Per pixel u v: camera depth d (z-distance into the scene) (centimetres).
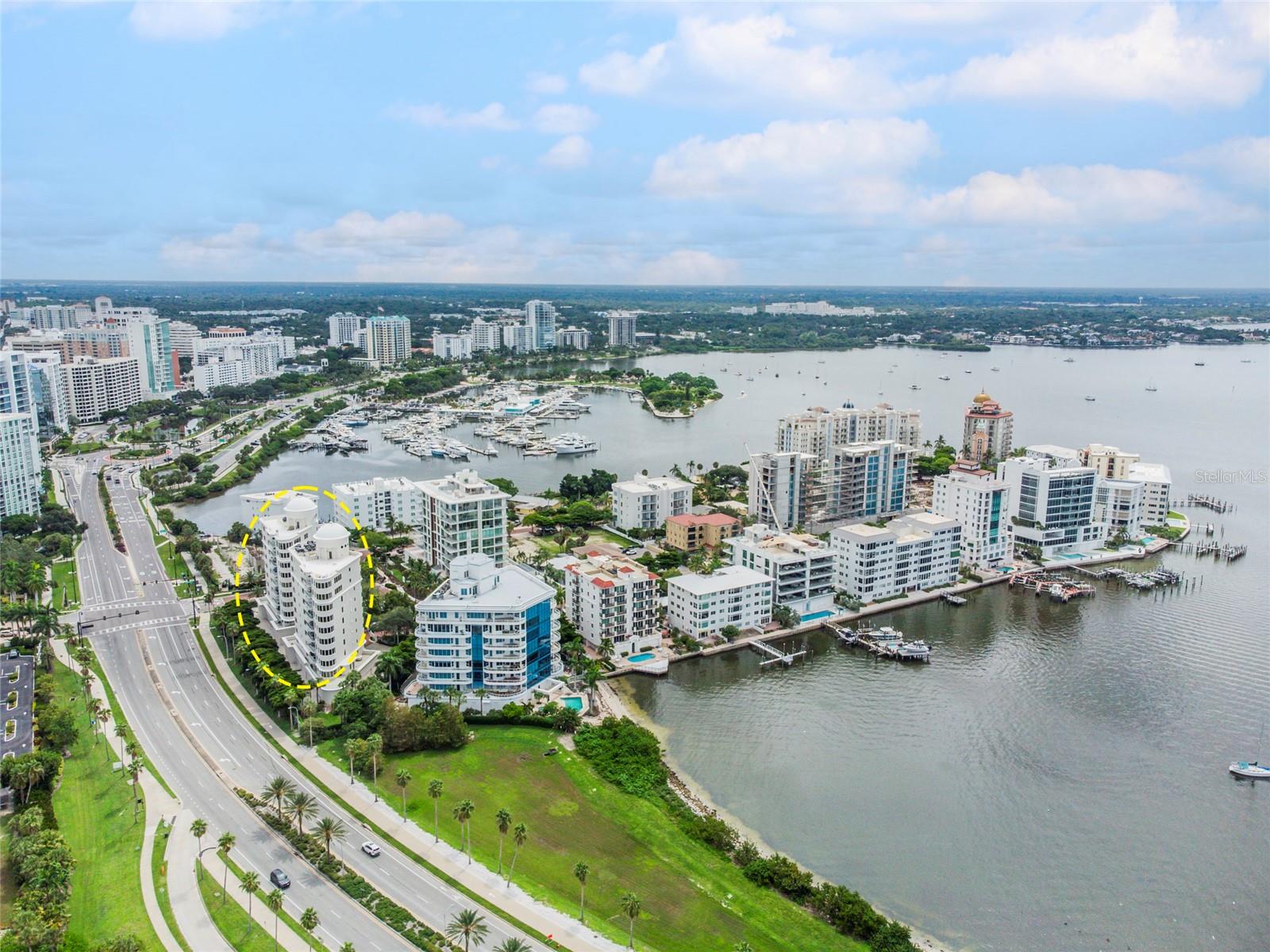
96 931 18650
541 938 18462
